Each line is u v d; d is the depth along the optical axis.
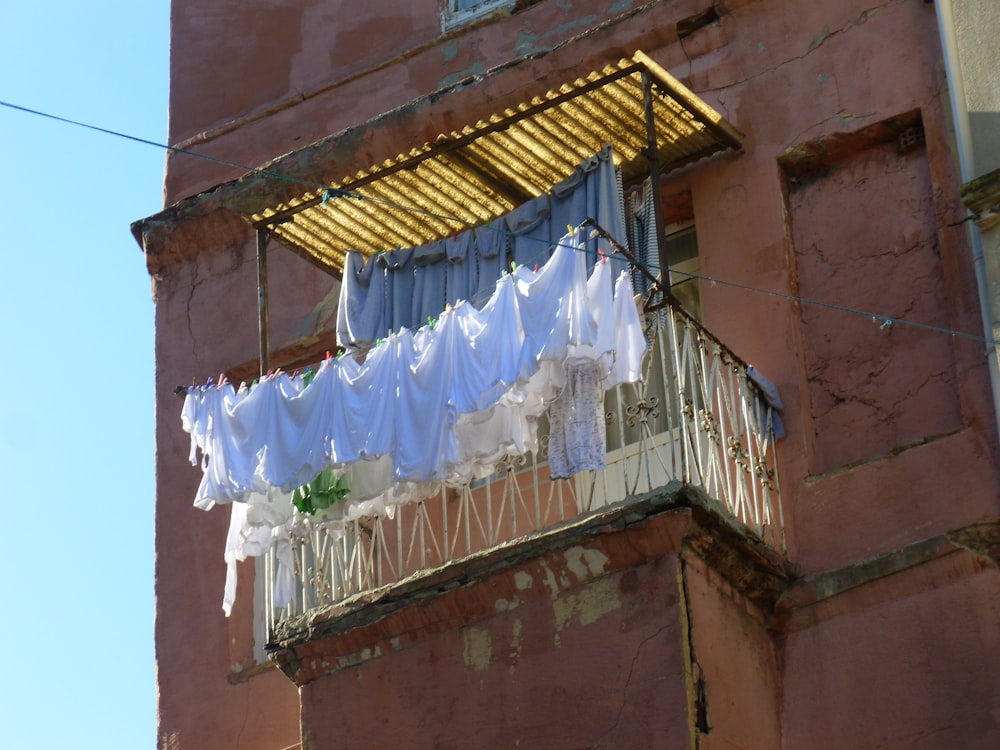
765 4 14.06
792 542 12.51
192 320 16.09
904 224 13.18
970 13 12.96
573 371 11.78
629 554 11.62
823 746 11.86
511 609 12.08
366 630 12.55
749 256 13.48
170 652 14.87
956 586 11.81
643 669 11.41
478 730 11.93
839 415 12.96
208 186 16.58
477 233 13.69
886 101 13.35
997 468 11.98
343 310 13.88
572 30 15.24
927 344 12.80
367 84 16.14
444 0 16.08
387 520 14.12
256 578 14.75
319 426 12.50
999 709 11.38
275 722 14.07
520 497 12.51
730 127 13.57
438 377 12.09
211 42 17.19
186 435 15.70
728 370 12.73
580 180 13.27
